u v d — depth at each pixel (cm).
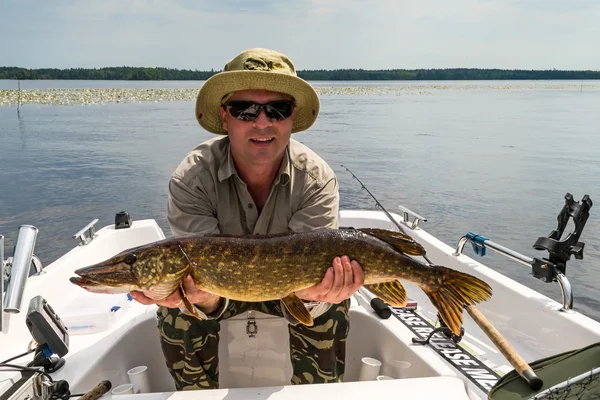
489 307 122
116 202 363
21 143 622
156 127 811
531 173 455
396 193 386
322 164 109
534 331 106
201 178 102
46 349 85
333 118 1012
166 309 99
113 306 123
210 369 101
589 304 207
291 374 116
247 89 97
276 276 83
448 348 103
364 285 91
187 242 82
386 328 112
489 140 687
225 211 104
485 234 292
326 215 104
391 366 110
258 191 106
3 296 75
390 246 88
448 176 445
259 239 84
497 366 99
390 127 846
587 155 554
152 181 426
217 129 113
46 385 73
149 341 115
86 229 157
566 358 73
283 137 100
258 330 113
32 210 341
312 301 94
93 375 95
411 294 147
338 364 104
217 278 83
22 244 80
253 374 115
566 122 949
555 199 364
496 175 448
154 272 79
